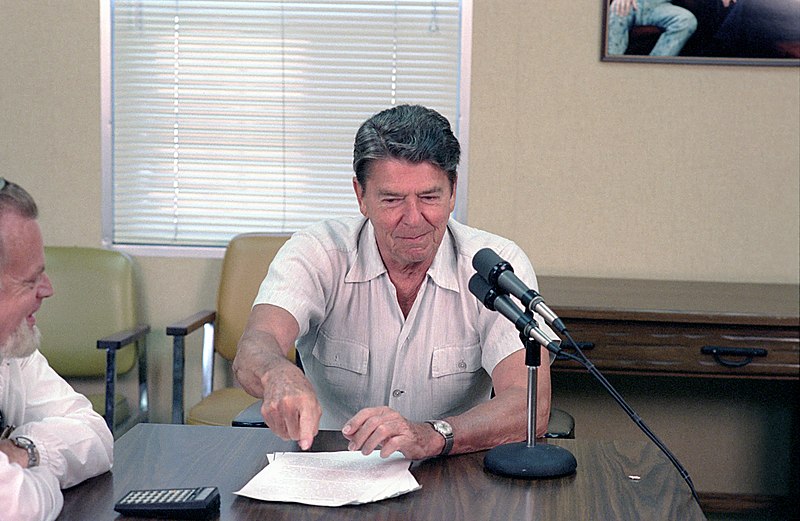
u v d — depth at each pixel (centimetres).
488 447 175
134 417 333
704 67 340
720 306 292
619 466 168
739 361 286
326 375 211
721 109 341
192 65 355
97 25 352
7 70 355
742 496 350
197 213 361
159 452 173
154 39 355
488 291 167
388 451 161
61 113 356
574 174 346
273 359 170
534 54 342
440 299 204
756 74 339
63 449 154
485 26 343
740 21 336
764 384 347
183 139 358
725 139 342
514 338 195
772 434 349
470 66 346
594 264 348
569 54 342
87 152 357
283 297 198
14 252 140
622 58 339
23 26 353
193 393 359
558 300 297
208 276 356
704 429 350
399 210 181
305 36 353
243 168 359
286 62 354
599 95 343
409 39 350
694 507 149
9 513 137
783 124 340
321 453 171
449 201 185
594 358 290
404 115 180
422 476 161
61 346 337
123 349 340
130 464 167
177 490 149
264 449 175
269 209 360
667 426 351
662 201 345
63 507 147
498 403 180
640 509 148
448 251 205
